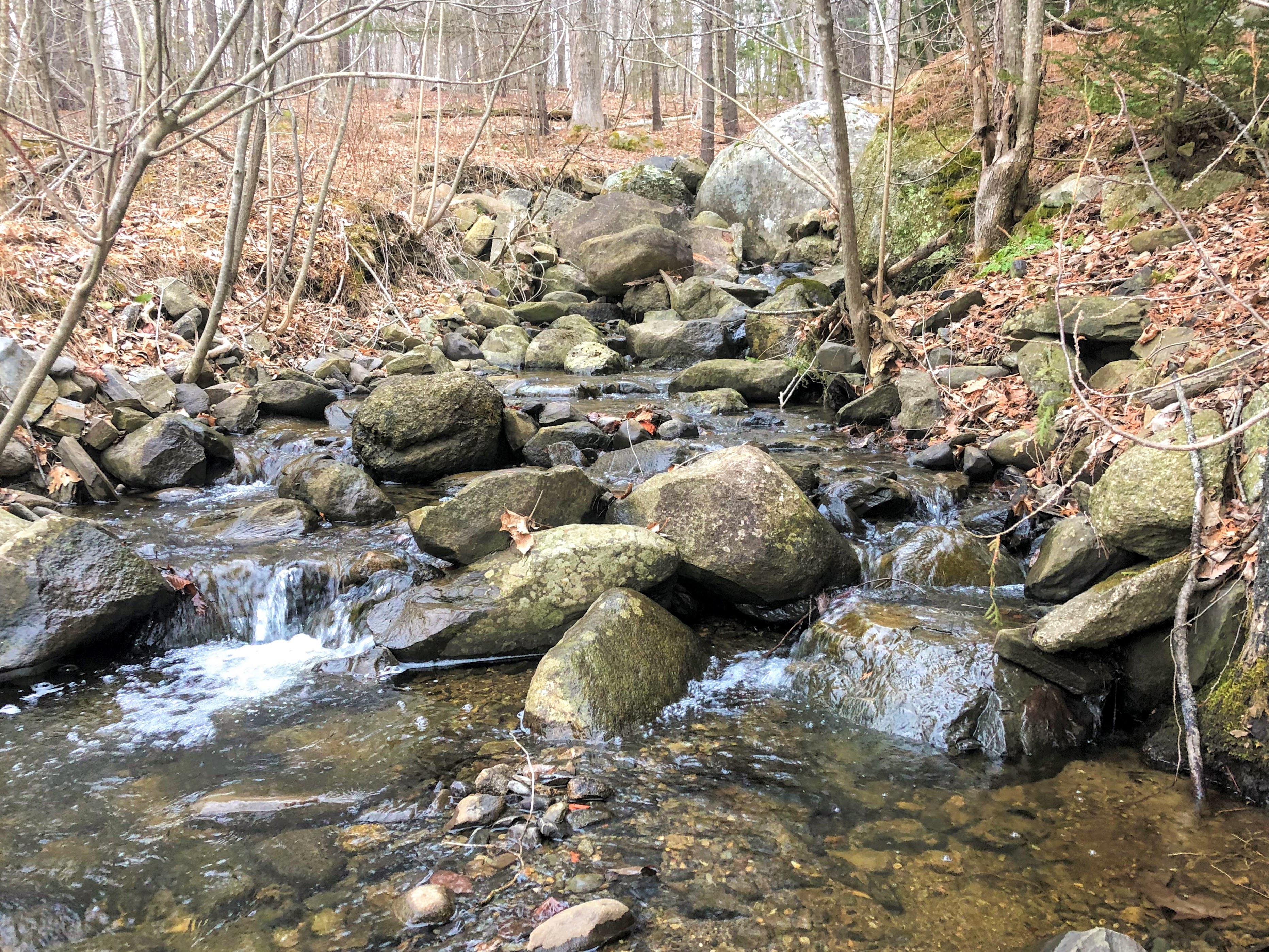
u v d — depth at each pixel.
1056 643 3.71
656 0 14.84
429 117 20.25
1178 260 6.97
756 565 4.69
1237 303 5.32
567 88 28.03
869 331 8.08
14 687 4.10
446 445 6.56
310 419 8.18
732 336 10.63
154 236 9.62
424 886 2.66
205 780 3.36
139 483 6.32
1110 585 3.82
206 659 4.52
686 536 4.89
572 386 9.05
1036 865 2.83
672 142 23.16
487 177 16.64
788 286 10.91
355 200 12.41
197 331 8.66
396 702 4.02
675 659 4.16
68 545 4.38
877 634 4.11
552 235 14.84
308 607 4.87
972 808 3.16
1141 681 3.72
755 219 15.14
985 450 6.25
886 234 9.42
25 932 2.54
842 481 5.83
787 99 20.72
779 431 7.66
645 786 3.30
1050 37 12.27
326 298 10.96
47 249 8.42
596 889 2.70
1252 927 2.53
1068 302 6.77
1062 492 5.08
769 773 3.40
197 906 2.65
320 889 2.72
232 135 13.60
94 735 3.71
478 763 3.47
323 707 3.99
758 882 2.74
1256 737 3.16
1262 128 5.54
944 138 10.83
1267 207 7.09
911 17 8.33
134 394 7.05
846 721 3.85
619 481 6.30
